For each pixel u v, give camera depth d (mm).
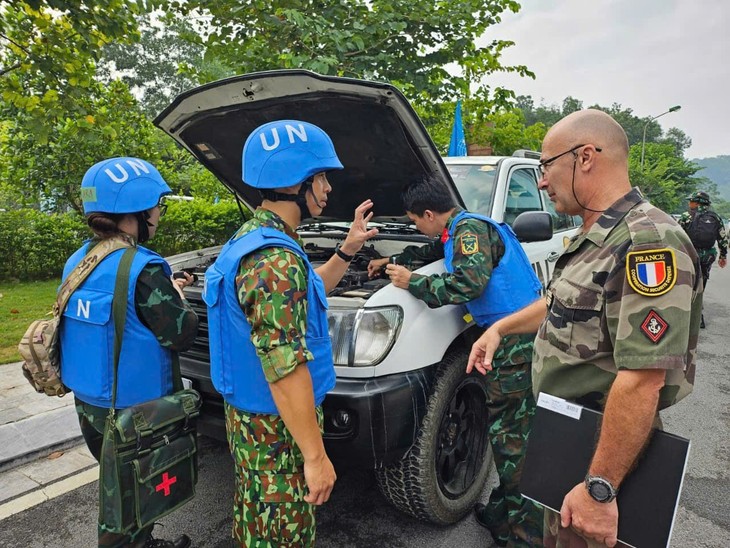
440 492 2414
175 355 1925
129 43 4445
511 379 2191
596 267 1323
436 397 2289
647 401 1187
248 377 1507
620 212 1348
